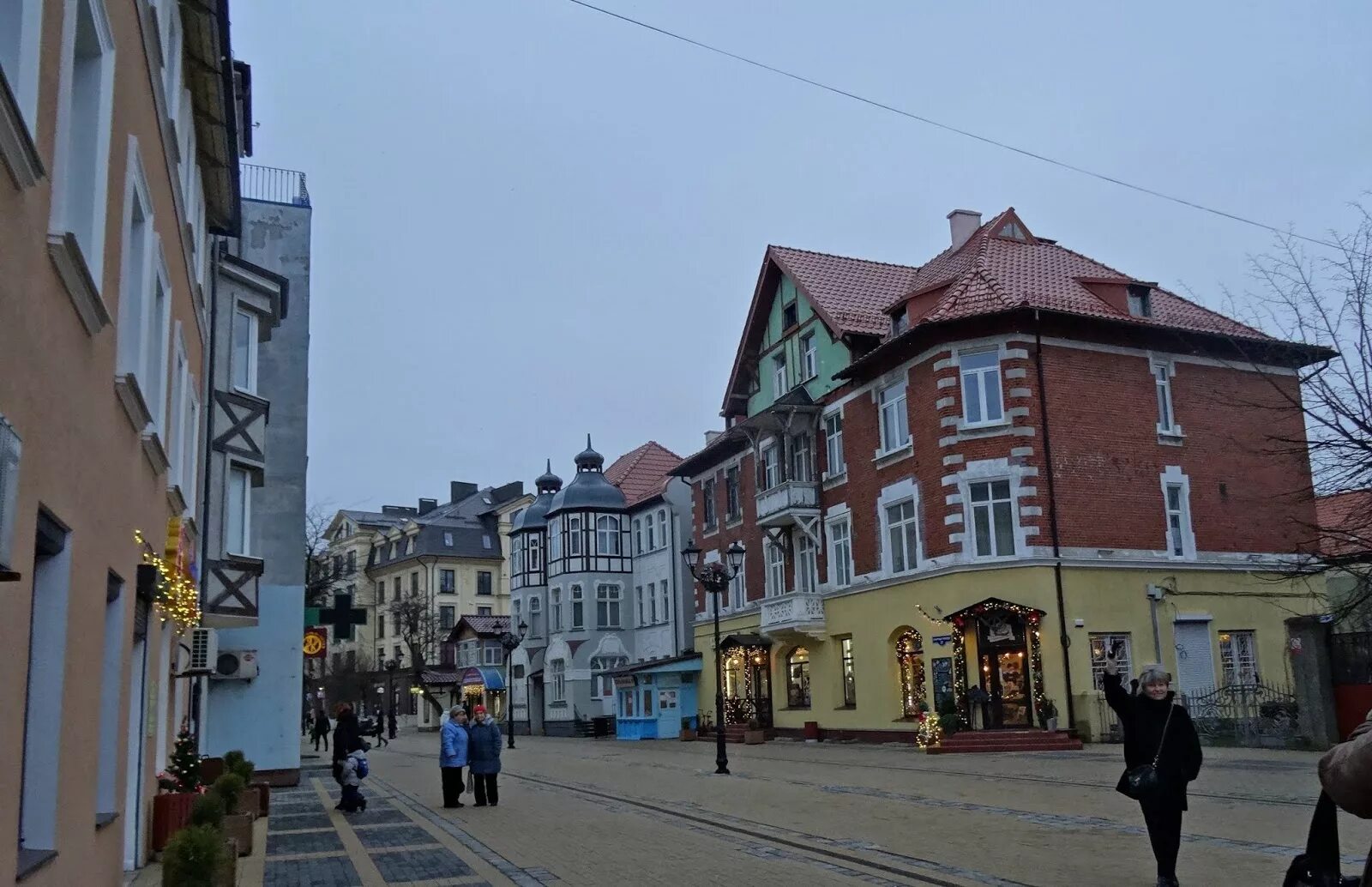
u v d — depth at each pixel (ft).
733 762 94.94
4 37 18.37
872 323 118.42
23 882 19.15
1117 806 50.67
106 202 26.84
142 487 36.11
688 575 175.11
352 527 302.45
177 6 45.27
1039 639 94.53
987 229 119.34
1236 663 101.50
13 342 18.35
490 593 274.57
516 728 203.31
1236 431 106.63
